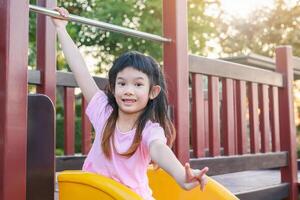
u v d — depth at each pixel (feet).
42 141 5.80
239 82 11.80
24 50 5.77
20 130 5.63
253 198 11.71
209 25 36.60
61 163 11.30
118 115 6.41
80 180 5.84
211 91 10.75
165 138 6.02
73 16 7.27
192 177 4.84
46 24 10.23
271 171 18.33
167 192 7.35
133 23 31.53
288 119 13.62
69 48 7.01
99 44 30.96
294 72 18.04
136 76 6.13
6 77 5.59
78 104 29.35
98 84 10.72
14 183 5.55
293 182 13.46
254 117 12.37
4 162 5.51
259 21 43.14
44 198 5.76
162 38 9.02
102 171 6.37
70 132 12.51
